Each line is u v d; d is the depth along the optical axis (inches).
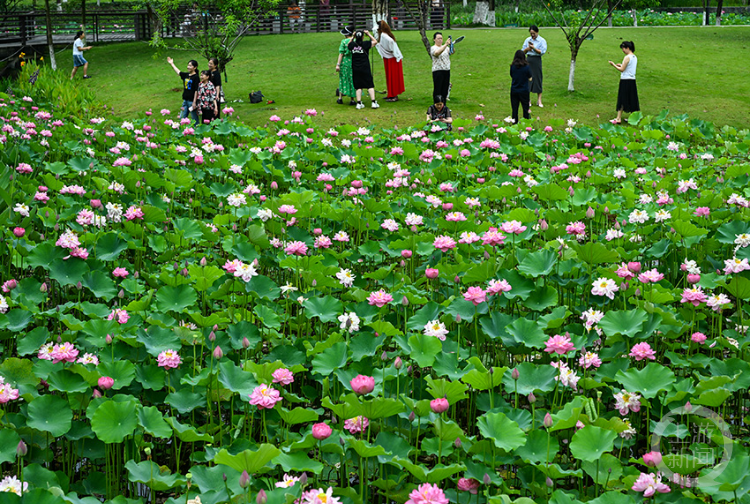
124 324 142.6
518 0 1450.5
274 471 113.5
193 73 472.4
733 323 166.2
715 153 384.2
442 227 207.0
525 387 127.1
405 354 145.4
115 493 116.1
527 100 451.8
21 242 175.9
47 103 447.2
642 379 125.4
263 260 189.2
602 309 166.4
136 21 1040.2
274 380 118.7
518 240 200.8
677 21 1376.7
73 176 262.7
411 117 484.7
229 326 145.5
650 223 219.9
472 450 113.7
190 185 248.1
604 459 111.3
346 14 1131.9
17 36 1016.9
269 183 296.2
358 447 102.8
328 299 153.2
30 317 142.9
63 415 113.3
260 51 842.8
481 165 322.3
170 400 123.3
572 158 299.7
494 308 159.8
